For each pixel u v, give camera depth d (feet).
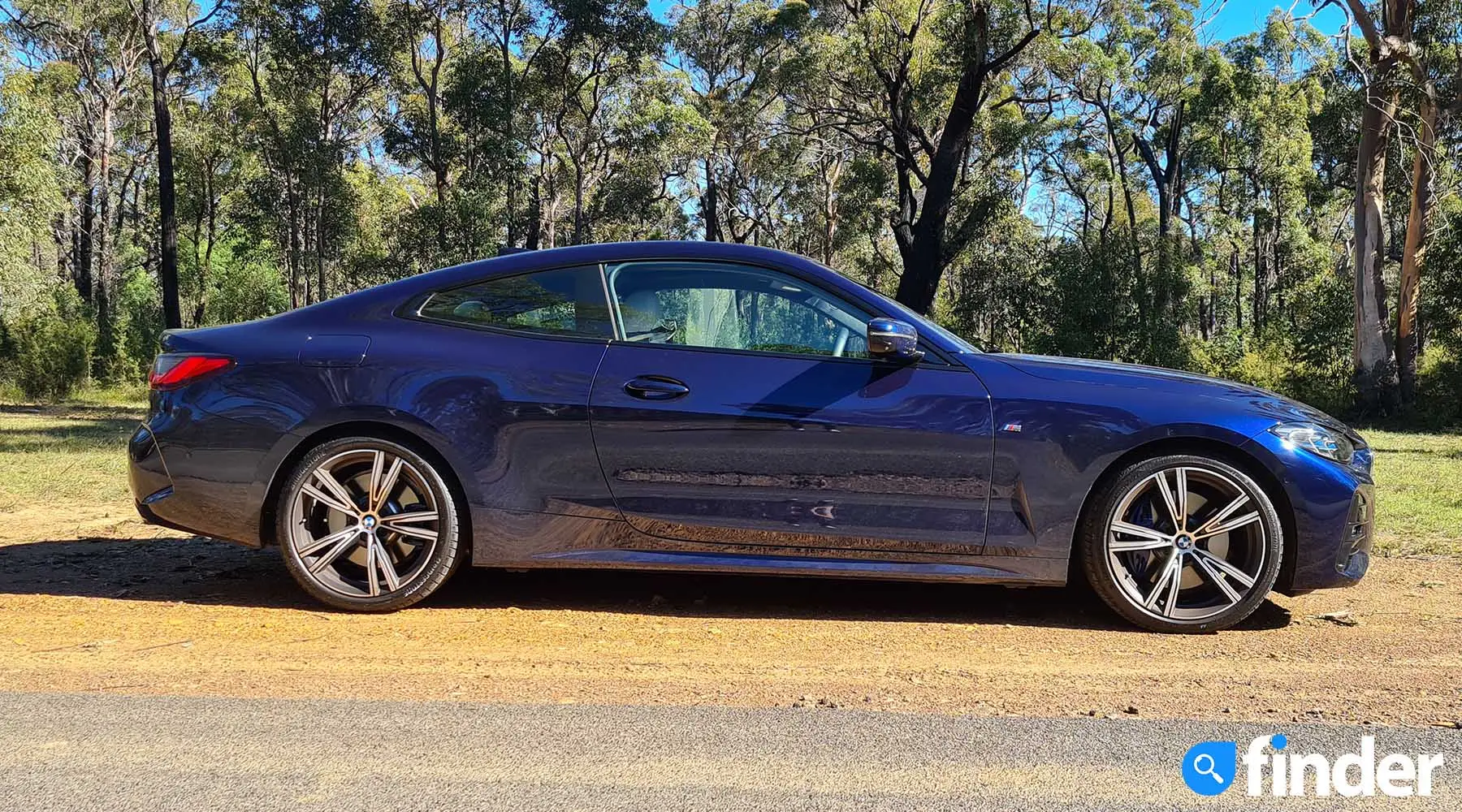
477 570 14.65
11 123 74.64
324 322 12.56
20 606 12.37
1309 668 10.45
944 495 11.75
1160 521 11.87
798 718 8.72
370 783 7.21
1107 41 116.88
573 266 12.60
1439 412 64.34
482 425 11.97
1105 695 9.49
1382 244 67.26
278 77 122.83
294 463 12.26
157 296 142.51
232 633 11.24
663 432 11.89
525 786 7.19
